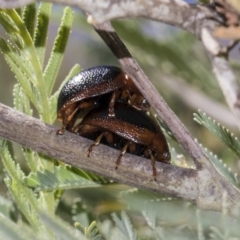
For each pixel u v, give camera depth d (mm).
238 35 137
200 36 139
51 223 139
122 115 164
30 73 162
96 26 151
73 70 173
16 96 165
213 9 139
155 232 147
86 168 157
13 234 140
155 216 147
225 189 154
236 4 138
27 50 161
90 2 138
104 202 174
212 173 154
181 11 139
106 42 151
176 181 155
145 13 139
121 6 138
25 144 156
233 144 160
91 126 164
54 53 166
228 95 137
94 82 166
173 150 169
